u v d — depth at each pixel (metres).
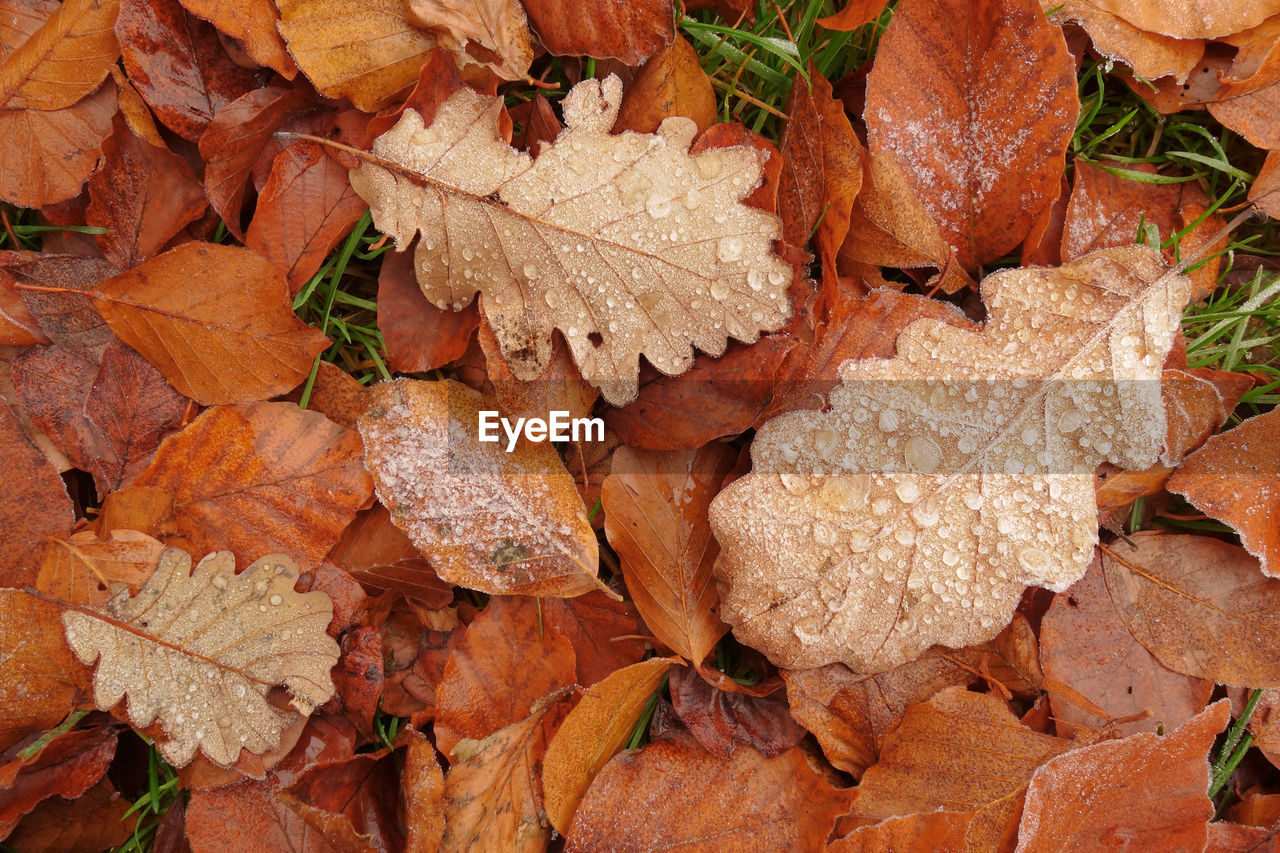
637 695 0.63
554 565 0.63
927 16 0.63
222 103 0.63
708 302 0.62
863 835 0.62
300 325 0.63
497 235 0.62
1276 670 0.64
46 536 0.62
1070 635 0.64
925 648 0.63
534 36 0.63
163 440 0.63
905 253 0.64
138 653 0.62
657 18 0.62
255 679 0.62
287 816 0.62
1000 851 0.63
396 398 0.63
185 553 0.62
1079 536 0.63
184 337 0.63
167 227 0.64
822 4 0.65
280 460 0.63
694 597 0.64
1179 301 0.63
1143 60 0.65
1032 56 0.63
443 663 0.64
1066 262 0.65
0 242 0.65
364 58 0.62
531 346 0.63
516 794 0.63
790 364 0.63
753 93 0.66
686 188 0.62
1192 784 0.62
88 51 0.63
